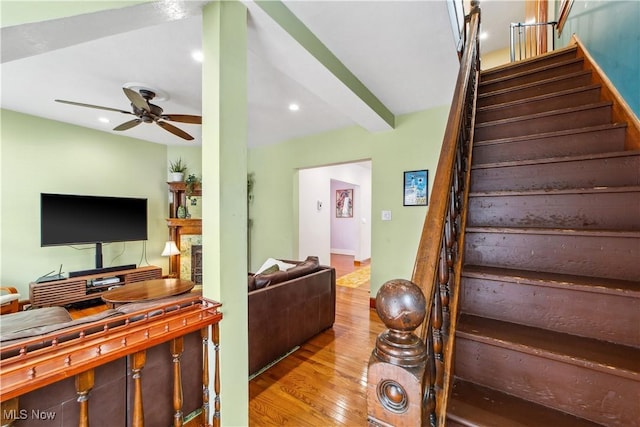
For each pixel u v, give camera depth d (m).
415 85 2.79
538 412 0.92
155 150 5.10
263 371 2.24
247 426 1.57
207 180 1.46
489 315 1.22
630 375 0.82
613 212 1.24
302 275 2.79
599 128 1.54
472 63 1.87
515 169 1.61
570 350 0.94
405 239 3.59
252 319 2.14
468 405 0.95
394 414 0.56
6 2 1.08
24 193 3.69
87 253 4.29
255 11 1.55
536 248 1.27
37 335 1.15
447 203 0.94
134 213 4.52
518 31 3.86
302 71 2.18
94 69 2.42
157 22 1.42
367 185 8.24
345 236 8.98
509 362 1.01
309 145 4.55
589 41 2.12
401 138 3.62
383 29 1.93
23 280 3.69
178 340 1.31
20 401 0.99
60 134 3.99
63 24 1.18
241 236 1.53
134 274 4.26
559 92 1.93
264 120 3.82
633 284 1.03
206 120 1.46
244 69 1.53
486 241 1.38
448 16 1.82
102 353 1.01
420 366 0.56
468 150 1.63
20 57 1.34
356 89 2.61
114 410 1.26
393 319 0.56
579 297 1.04
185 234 5.14
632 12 1.54
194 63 2.32
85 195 4.13
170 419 1.49
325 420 1.71
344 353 2.54
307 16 1.80
